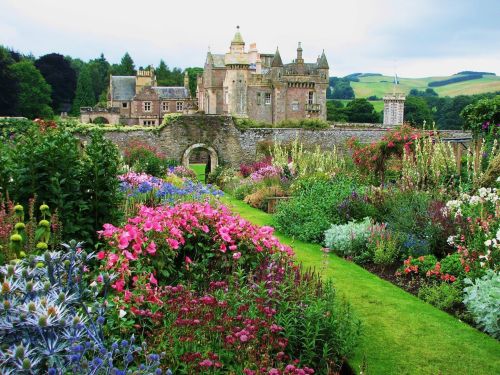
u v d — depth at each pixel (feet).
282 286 20.30
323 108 185.16
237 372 15.81
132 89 236.02
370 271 33.42
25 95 236.43
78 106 285.64
